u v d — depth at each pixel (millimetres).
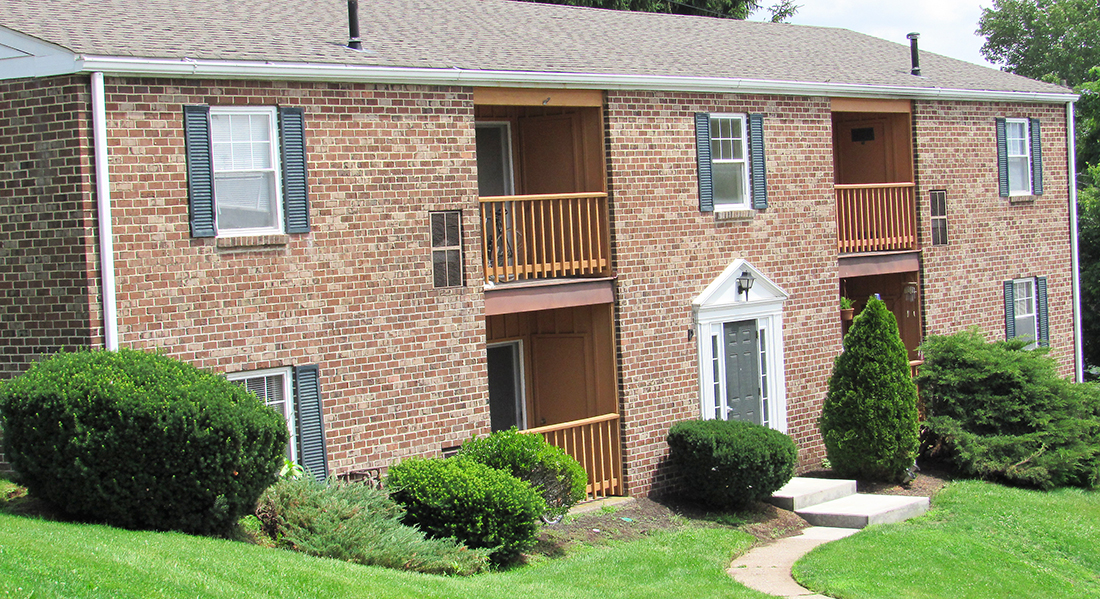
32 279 12750
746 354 18906
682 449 16812
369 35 15891
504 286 15750
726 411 18516
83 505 11125
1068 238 25141
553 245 16469
